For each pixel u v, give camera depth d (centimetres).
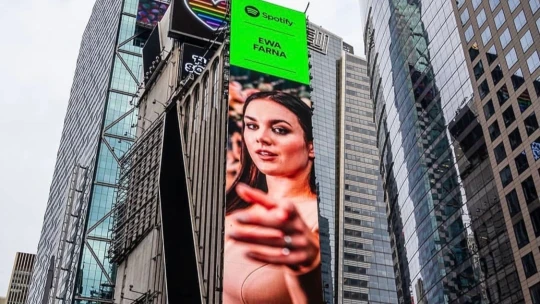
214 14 9875
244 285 6169
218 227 6706
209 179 7388
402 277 12769
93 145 18312
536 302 7900
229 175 6738
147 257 8600
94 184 17125
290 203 6800
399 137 13125
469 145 9931
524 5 8744
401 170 12912
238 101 7281
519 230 8381
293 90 7662
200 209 7506
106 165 17525
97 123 18700
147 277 8362
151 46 11106
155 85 10662
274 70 7738
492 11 9550
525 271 8181
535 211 8081
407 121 12644
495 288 8856
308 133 7388
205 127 8012
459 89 10431
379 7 15075
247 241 6400
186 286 7181
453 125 10550
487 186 9312
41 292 19975
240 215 6538
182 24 9612
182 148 8694
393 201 13525
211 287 6519
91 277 15825
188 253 7456
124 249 9681
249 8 8156
